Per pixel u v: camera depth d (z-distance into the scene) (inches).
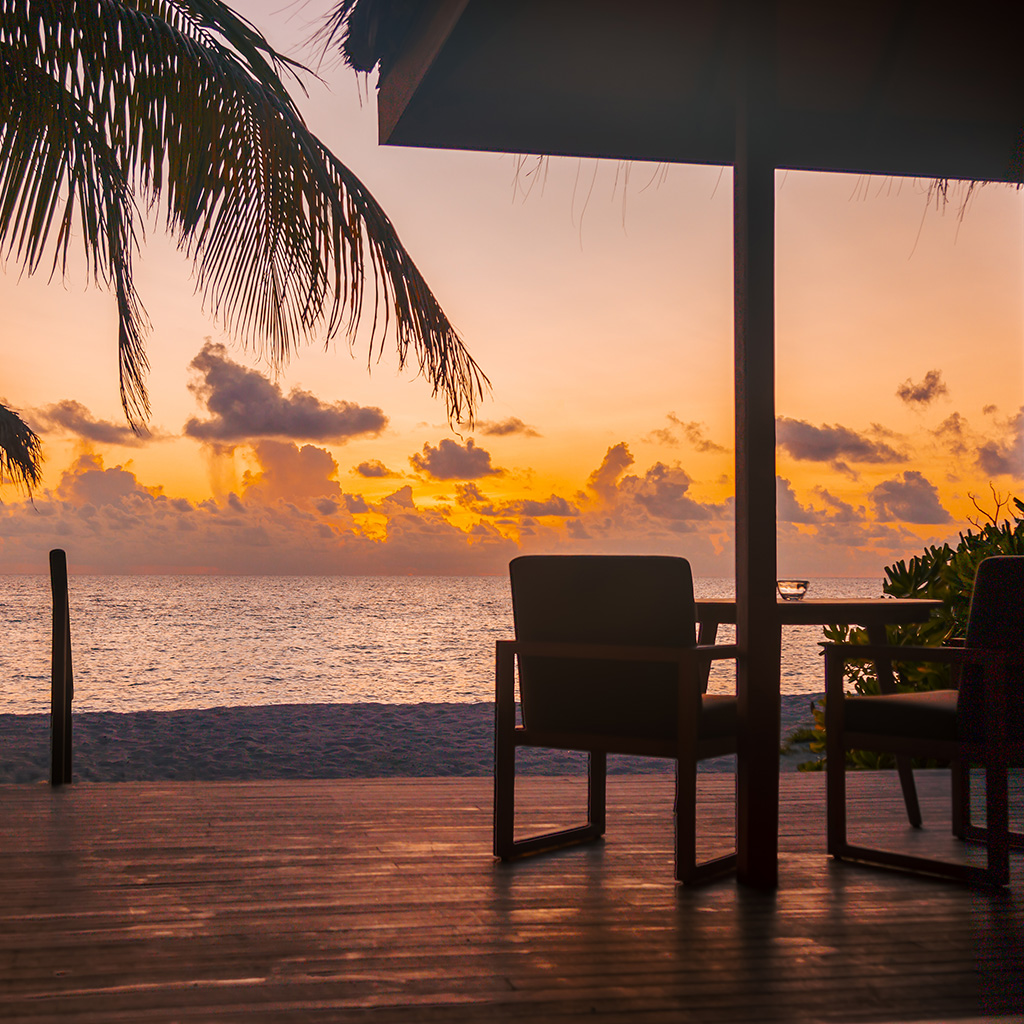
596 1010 62.8
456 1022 60.6
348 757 250.8
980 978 69.6
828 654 105.7
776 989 67.1
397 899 87.3
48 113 140.4
